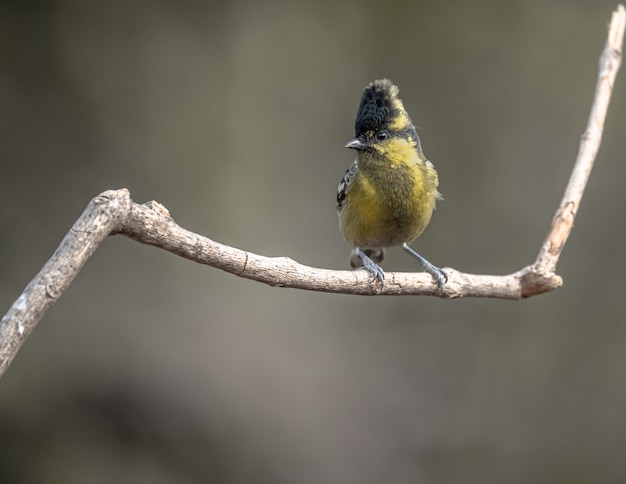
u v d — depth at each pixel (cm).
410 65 1627
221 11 1566
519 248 1577
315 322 1516
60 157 1465
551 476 1416
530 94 1623
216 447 1389
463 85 1628
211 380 1423
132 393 1382
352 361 1501
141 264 1462
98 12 1495
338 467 1416
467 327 1527
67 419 1341
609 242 1568
